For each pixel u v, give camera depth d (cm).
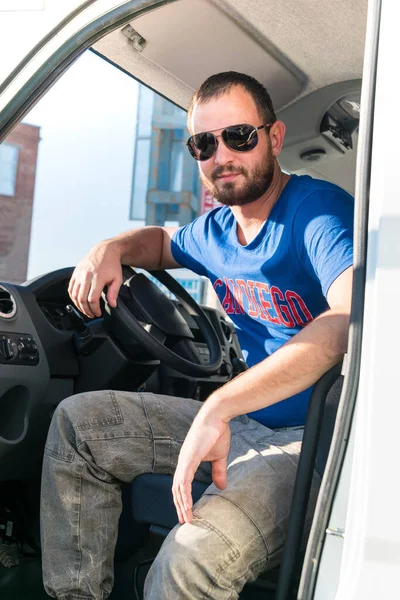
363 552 104
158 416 190
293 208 174
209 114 176
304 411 180
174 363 199
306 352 144
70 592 173
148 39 194
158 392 248
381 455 106
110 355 219
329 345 144
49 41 155
